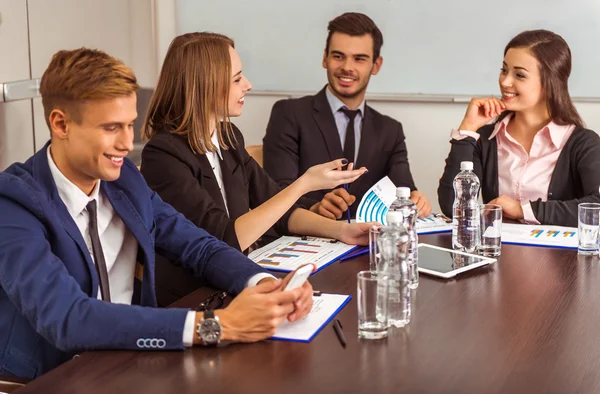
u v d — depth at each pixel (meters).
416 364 1.27
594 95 3.55
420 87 3.77
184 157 2.11
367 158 3.22
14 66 3.60
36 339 1.50
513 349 1.33
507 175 2.78
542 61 2.65
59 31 3.69
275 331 1.38
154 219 1.80
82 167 1.52
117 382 1.21
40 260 1.41
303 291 1.47
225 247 1.78
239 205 2.25
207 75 2.12
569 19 3.52
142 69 3.98
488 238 1.98
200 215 2.03
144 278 1.68
